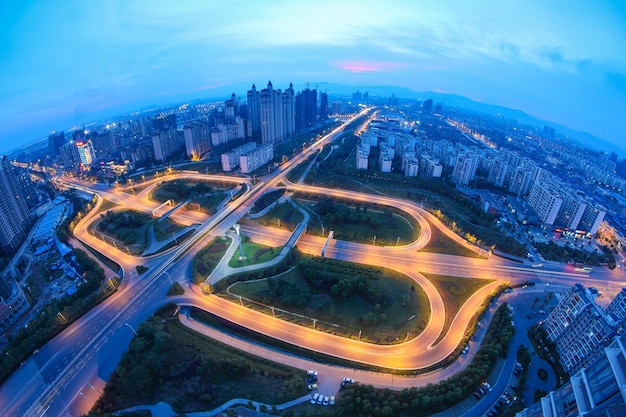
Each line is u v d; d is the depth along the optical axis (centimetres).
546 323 18138
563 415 7431
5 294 19912
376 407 13500
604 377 6519
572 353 16012
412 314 19262
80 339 17812
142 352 16312
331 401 14350
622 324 14162
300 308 19700
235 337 17975
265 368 15912
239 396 14525
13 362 16050
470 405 14312
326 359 16425
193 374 15450
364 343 17362
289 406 14162
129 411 13875
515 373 15862
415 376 15612
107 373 15912
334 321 18838
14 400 14850
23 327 18412
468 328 18338
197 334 17975
